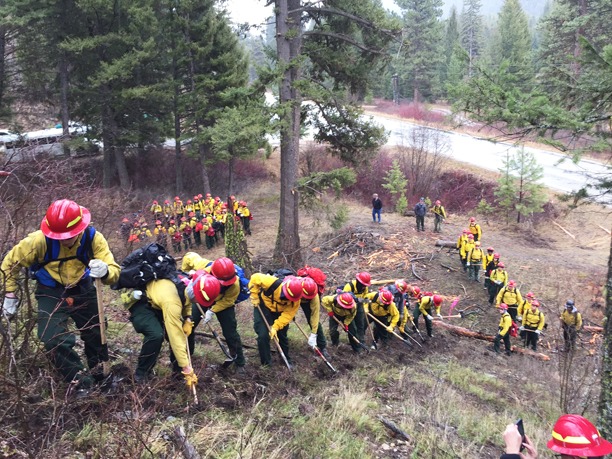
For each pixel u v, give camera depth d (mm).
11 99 22031
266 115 12328
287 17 13164
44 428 3475
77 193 8281
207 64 22922
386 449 4852
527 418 6918
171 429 3904
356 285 8188
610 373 4711
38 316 3734
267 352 6191
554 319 13445
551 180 25141
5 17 18672
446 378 8078
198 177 27938
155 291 4332
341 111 14422
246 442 3975
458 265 16047
